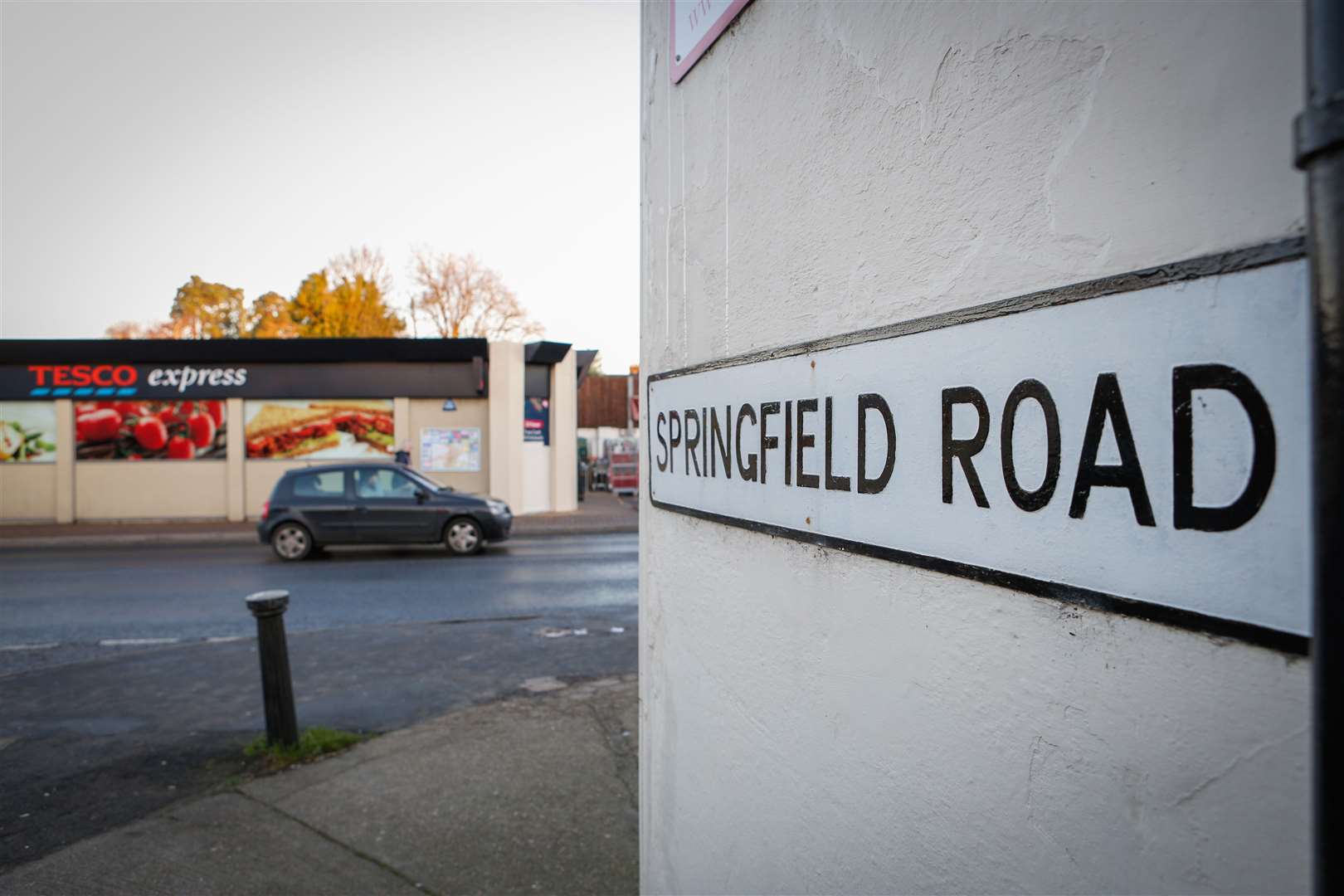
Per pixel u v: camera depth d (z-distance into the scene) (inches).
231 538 521.7
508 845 118.2
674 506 79.6
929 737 45.6
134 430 593.3
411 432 609.0
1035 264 38.3
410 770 144.9
